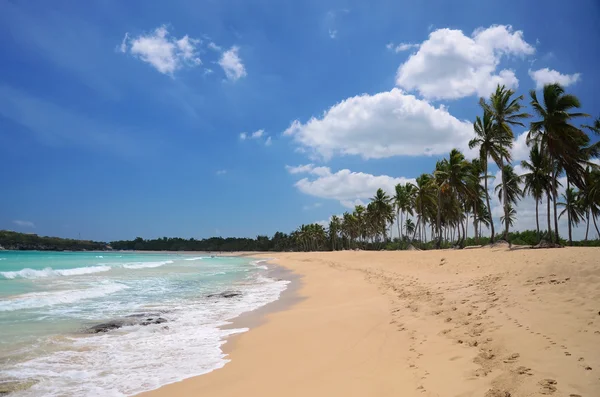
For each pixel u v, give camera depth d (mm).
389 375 5758
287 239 162375
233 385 6312
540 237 34969
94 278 25766
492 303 8734
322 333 9250
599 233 37906
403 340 7547
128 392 6188
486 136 32500
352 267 30078
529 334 6230
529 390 4301
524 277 10430
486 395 4414
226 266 47500
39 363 7605
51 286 19953
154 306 14531
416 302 10984
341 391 5391
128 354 8281
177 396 5961
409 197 60156
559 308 7312
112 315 12539
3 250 115312
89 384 6543
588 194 35594
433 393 4777
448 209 52156
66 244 147625
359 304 12664
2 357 7922
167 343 9188
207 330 10555
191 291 19422
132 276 28484
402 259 27547
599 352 5086
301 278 26766
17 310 12930
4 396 5973
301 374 6496
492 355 5695
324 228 125875
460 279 13898
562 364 4891
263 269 40625
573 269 9625
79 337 9680
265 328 10609
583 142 28578
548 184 33625
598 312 6602
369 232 96312
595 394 4004
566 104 26938
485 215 58875
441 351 6395
